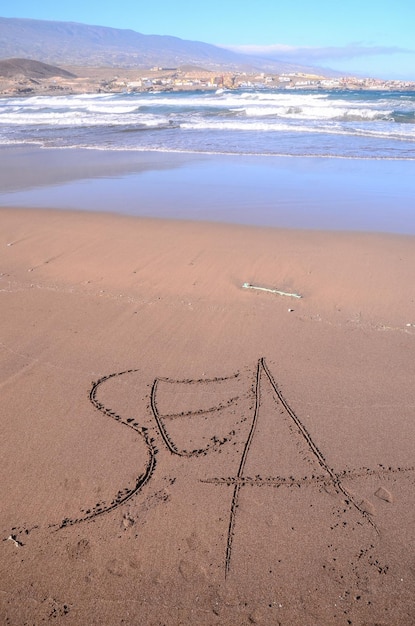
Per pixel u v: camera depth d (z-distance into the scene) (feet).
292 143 58.90
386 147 54.49
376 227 27.84
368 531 9.87
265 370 15.03
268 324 17.61
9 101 201.57
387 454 11.80
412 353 15.62
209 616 8.40
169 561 9.32
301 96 165.48
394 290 19.86
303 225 28.48
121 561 9.33
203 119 89.35
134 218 30.27
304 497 10.68
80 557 9.41
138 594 8.75
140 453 11.97
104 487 11.00
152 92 262.06
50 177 43.65
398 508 10.36
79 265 23.22
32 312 18.80
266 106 118.83
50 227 28.81
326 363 15.28
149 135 69.97
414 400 13.53
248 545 9.62
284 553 9.46
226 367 15.23
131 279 21.56
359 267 22.24
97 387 14.40
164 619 8.36
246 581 8.95
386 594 8.73
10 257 24.39
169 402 13.78
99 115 105.81
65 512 10.39
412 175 40.91
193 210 32.01
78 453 11.96
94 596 8.72
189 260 23.45
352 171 42.98
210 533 9.87
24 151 58.80
